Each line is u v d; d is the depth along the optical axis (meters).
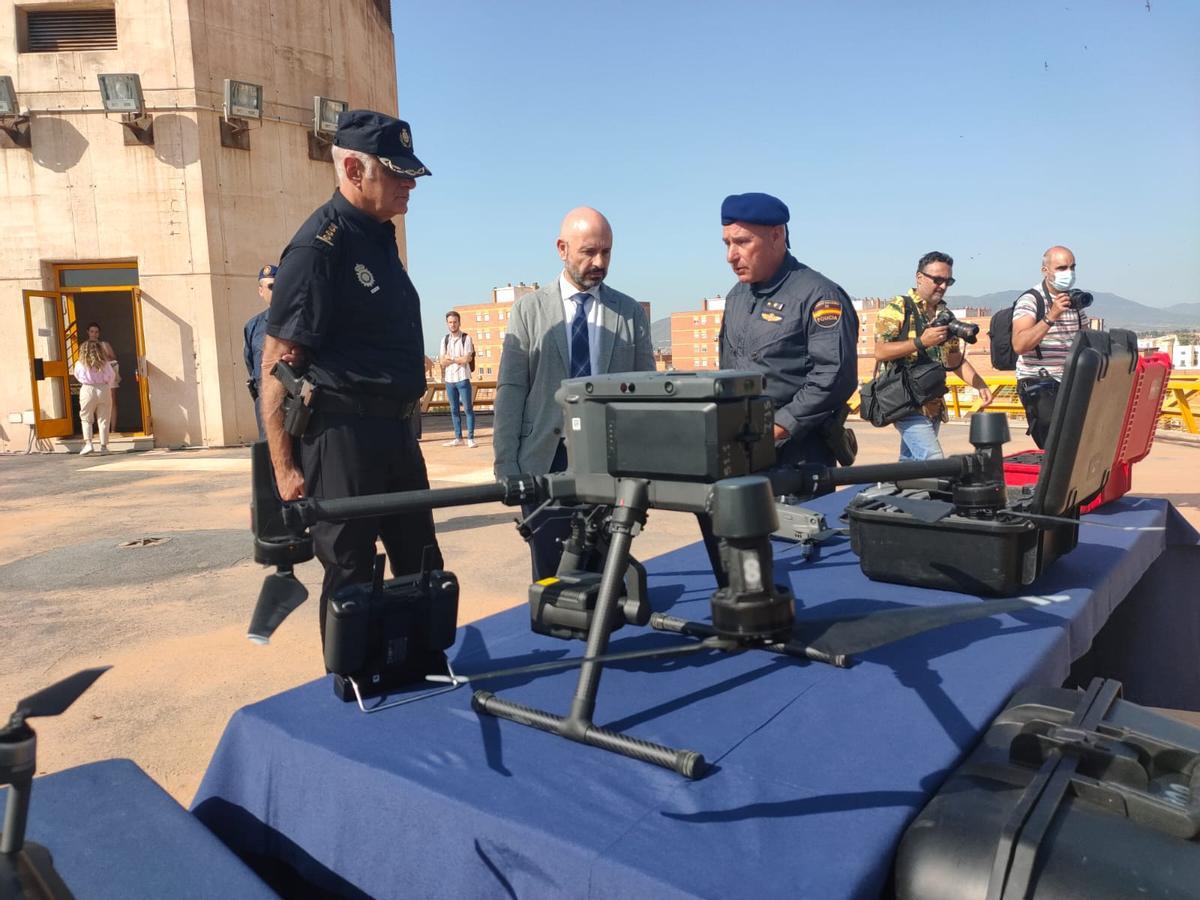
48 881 0.88
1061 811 1.12
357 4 14.84
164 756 3.10
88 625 4.61
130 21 12.61
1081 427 2.29
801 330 3.08
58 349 13.80
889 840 1.20
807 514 3.08
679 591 2.60
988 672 1.76
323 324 2.13
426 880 1.36
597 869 1.16
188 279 13.00
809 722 1.58
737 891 1.09
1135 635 3.65
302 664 3.99
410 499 1.52
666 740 1.52
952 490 2.65
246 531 6.91
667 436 1.45
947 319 4.61
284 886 1.67
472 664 1.93
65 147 12.84
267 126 13.42
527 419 3.26
